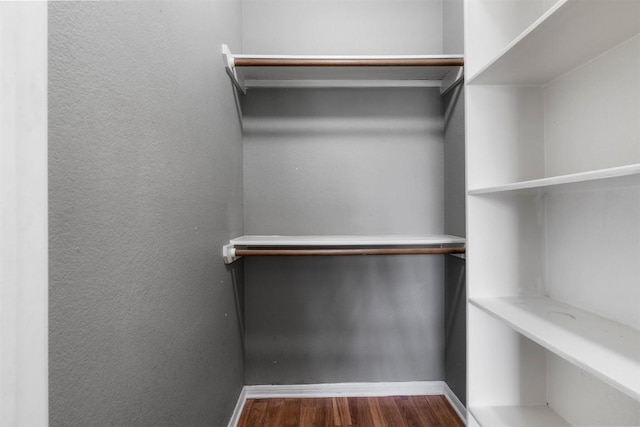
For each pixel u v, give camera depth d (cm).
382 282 191
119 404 67
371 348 191
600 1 68
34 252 45
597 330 85
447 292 186
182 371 99
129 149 71
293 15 190
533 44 88
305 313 190
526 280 120
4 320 42
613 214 91
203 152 119
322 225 191
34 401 45
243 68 166
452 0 177
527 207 120
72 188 54
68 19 53
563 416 111
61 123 51
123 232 69
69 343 53
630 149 86
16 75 43
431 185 190
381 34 190
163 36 87
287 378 190
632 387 56
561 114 111
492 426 107
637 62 83
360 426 161
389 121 191
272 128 189
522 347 119
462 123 167
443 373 190
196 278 111
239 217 178
